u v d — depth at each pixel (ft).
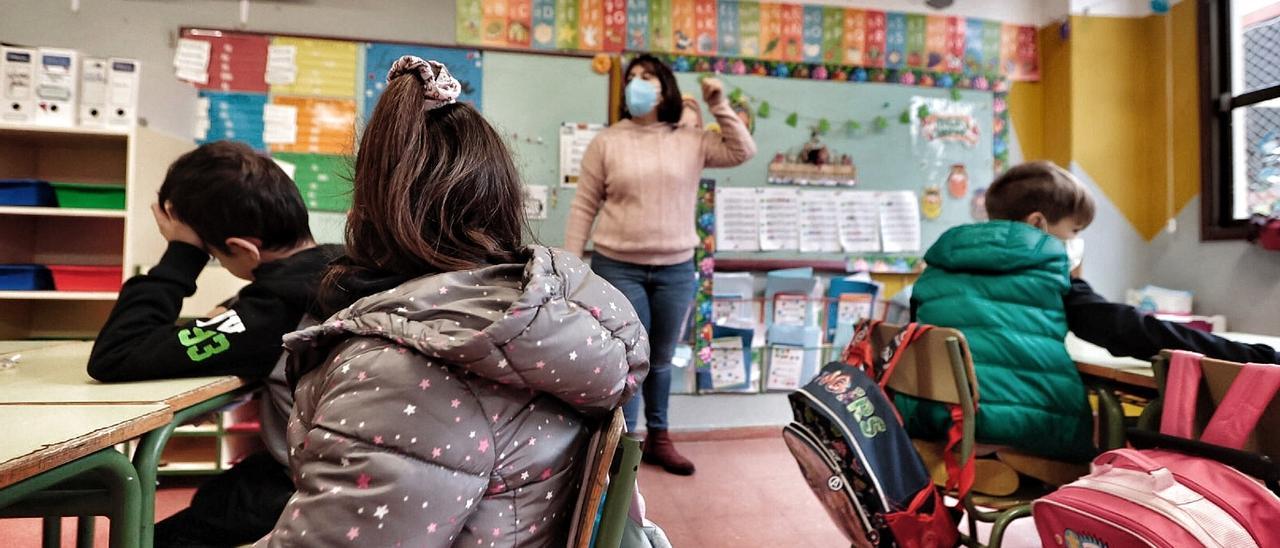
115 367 3.23
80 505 2.72
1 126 7.74
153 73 8.36
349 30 9.66
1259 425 3.26
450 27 9.86
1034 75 11.30
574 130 10.04
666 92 8.11
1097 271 10.73
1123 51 10.81
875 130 10.77
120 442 2.45
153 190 8.25
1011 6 11.26
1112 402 4.36
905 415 4.96
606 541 2.10
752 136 10.43
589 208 8.12
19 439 2.22
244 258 3.84
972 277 4.75
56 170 9.11
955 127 11.01
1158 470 3.13
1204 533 2.86
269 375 3.53
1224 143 9.73
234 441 8.11
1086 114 10.69
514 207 2.37
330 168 9.45
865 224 10.68
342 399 1.77
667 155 7.90
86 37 9.11
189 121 9.16
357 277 2.18
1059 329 4.46
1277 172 9.12
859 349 4.77
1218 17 9.81
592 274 2.25
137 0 9.22
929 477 4.15
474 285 2.02
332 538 1.65
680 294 8.01
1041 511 3.45
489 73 9.88
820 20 10.69
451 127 2.28
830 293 10.49
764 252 10.38
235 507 3.37
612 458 2.02
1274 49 9.20
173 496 7.62
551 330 1.83
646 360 2.22
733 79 10.39
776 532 6.49
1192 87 10.11
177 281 3.62
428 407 1.76
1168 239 10.48
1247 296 9.27
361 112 9.53
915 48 10.94
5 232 8.79
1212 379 3.42
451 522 1.78
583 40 10.11
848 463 4.12
